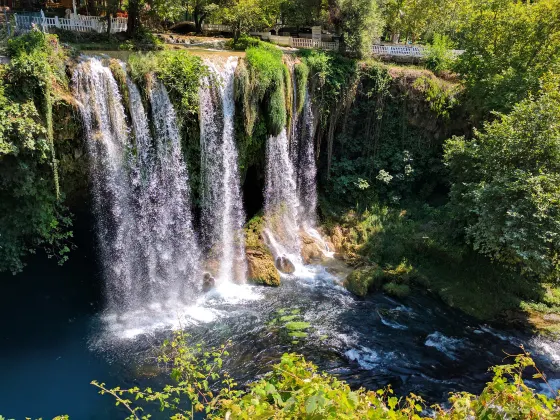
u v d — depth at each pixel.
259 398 5.12
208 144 19.92
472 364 15.90
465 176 20.50
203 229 21.03
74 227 18.61
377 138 26.75
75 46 19.75
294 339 16.55
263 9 28.70
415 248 22.72
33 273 17.72
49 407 13.09
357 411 4.94
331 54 25.58
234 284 20.28
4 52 14.95
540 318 18.95
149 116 17.91
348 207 25.97
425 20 37.09
